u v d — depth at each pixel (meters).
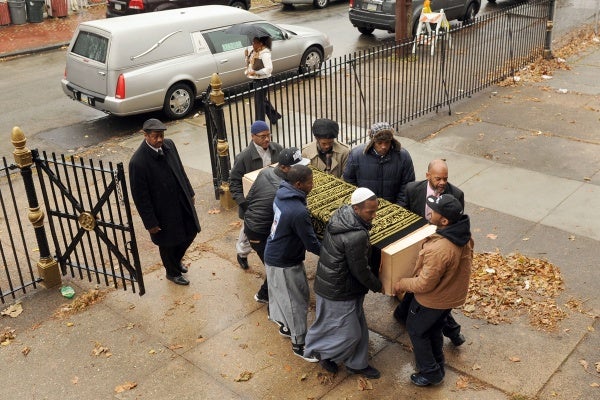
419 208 5.84
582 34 16.42
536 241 7.32
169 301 6.45
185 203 6.38
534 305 6.16
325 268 4.95
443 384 5.25
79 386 5.38
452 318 5.52
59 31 19.31
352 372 5.36
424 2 15.80
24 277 7.00
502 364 5.45
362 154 6.22
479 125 10.82
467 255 4.80
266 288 6.27
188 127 11.52
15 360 5.69
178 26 11.73
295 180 5.14
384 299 6.34
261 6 21.98
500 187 8.65
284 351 5.70
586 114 11.12
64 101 13.20
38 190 9.15
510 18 13.03
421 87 11.45
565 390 5.14
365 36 17.77
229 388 5.29
